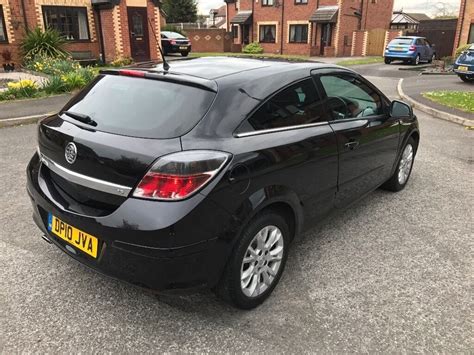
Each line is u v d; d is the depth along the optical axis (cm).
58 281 328
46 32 1789
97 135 271
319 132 337
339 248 387
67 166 279
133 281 254
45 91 1160
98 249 261
